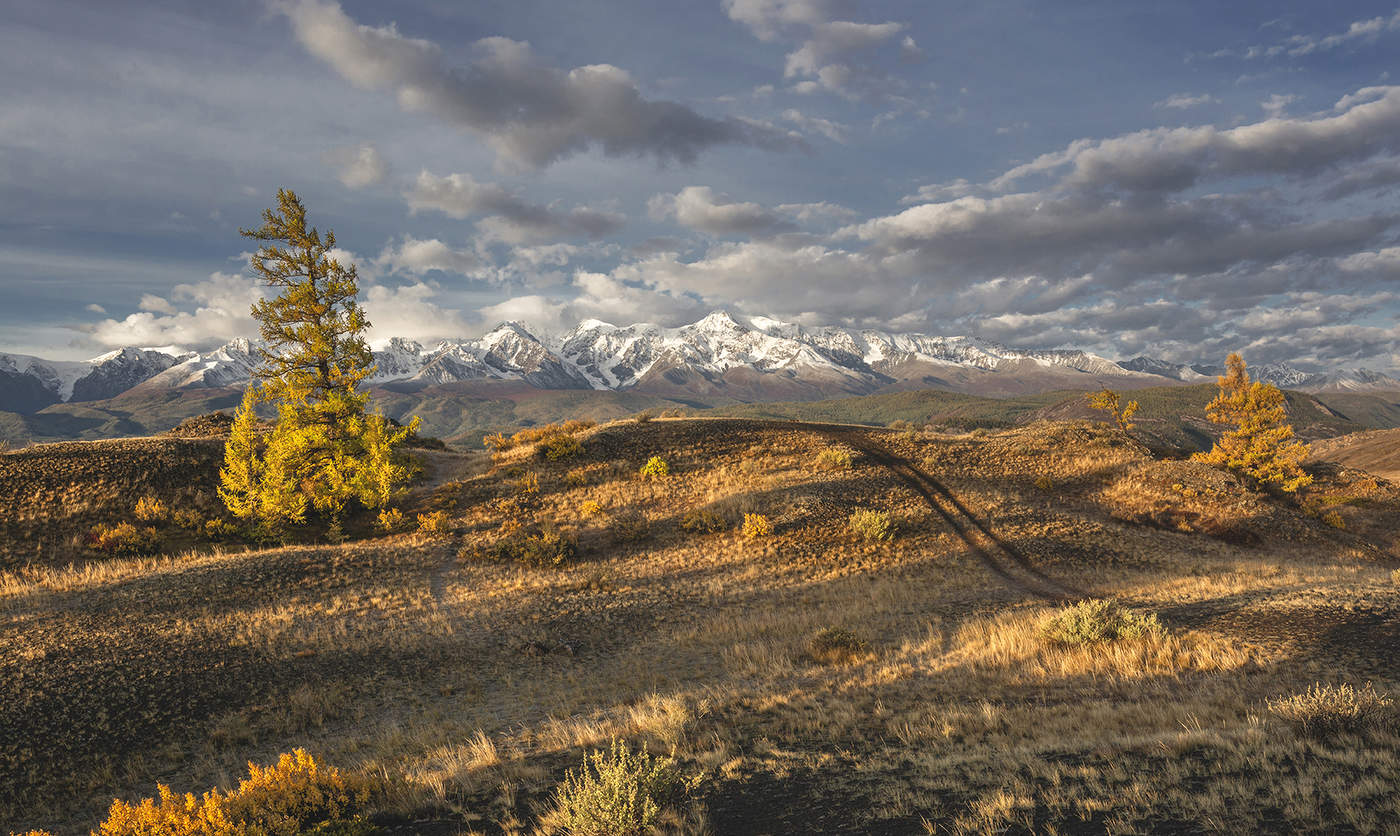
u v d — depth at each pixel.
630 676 17.77
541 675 18.30
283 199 33.66
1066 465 45.97
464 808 8.32
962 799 7.45
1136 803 6.80
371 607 22.34
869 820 7.12
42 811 11.11
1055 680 13.59
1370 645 13.48
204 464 35.34
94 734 13.38
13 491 29.28
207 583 22.42
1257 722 9.28
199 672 16.30
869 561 30.28
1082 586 26.81
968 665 15.36
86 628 17.94
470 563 28.44
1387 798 6.23
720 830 7.18
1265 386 48.12
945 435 57.16
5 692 14.09
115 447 35.44
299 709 15.42
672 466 43.00
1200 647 14.45
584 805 7.09
